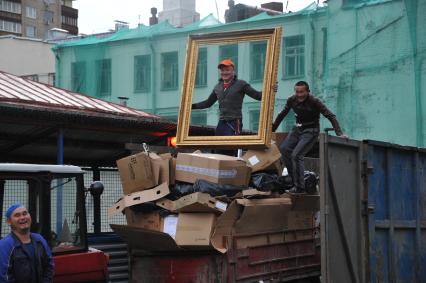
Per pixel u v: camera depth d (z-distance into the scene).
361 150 7.44
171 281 7.41
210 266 7.20
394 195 8.01
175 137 9.74
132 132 10.26
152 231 6.97
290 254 8.14
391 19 21.66
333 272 6.85
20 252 5.31
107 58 30.23
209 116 13.43
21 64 38.25
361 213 7.38
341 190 7.07
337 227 7.01
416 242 8.48
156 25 28.83
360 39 22.27
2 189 6.11
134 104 29.28
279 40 9.01
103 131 9.97
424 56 20.94
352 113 22.27
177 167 7.74
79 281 6.39
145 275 7.59
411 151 8.42
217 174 7.44
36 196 6.15
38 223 6.12
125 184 7.85
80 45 30.77
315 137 8.30
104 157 11.17
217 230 7.10
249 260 7.43
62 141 9.36
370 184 7.50
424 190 8.80
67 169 6.38
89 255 6.49
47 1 87.94
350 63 22.42
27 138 9.48
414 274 8.41
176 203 7.27
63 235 6.36
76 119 9.17
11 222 5.36
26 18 85.19
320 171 6.82
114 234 9.65
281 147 8.41
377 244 7.61
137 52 29.23
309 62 24.33
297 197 8.06
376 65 21.89
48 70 38.84
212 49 14.52
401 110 21.33
